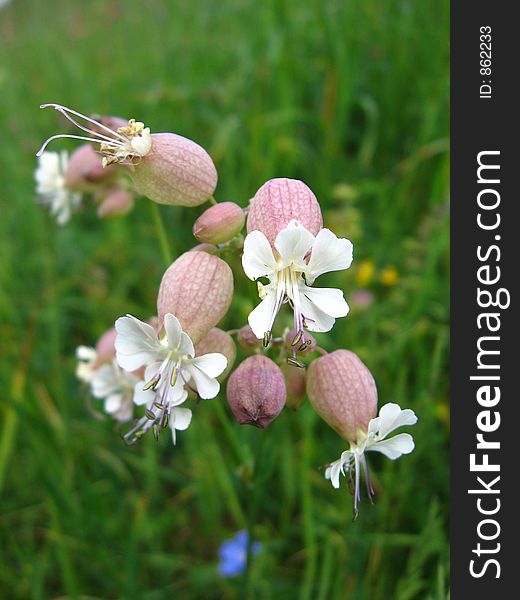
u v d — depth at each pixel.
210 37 0.30
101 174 0.14
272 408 0.10
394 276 0.20
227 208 0.10
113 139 0.11
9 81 0.29
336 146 0.23
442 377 0.18
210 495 0.17
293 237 0.09
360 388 0.10
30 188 0.24
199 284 0.10
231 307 0.18
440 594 0.12
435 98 0.23
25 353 0.17
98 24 0.40
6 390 0.18
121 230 0.22
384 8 0.26
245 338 0.11
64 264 0.22
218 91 0.24
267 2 0.26
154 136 0.11
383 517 0.15
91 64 0.33
